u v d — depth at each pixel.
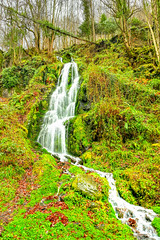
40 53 20.39
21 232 3.39
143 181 5.31
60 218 3.85
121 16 11.88
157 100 8.06
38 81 14.52
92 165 7.27
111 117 8.16
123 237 3.58
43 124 11.09
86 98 11.07
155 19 9.34
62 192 5.03
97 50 17.48
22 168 6.53
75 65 15.30
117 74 9.76
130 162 6.53
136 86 8.75
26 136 9.28
